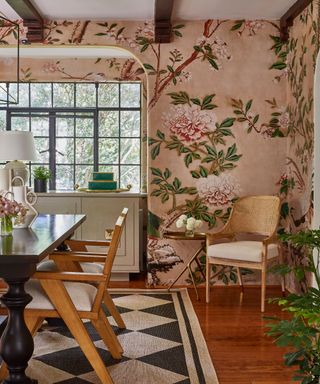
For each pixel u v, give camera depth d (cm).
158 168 505
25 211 290
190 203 506
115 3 449
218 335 355
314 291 202
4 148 464
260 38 500
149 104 502
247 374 288
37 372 286
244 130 504
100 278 260
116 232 261
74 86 672
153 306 425
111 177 557
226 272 506
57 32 497
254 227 472
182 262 505
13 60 654
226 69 501
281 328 181
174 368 294
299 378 190
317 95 365
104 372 263
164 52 500
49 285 258
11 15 486
